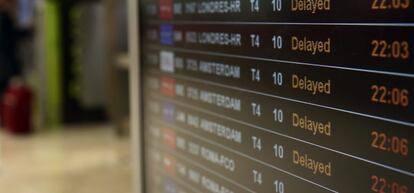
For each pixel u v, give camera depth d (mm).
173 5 796
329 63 501
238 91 657
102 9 3072
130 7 929
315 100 524
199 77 747
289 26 553
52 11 3096
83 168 2180
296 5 540
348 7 473
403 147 432
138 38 913
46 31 3107
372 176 464
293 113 560
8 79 3418
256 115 626
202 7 719
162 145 880
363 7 457
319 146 525
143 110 932
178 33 791
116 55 2811
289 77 560
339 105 493
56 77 3133
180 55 792
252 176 646
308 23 524
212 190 744
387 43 437
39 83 3139
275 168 600
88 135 2848
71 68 3148
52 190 1912
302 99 543
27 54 3445
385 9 436
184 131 807
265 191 622
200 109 754
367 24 454
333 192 512
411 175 428
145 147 940
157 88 876
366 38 457
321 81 514
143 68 915
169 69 830
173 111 833
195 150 781
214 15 692
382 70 444
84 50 3137
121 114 2795
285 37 561
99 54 3133
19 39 3473
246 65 635
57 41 3115
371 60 453
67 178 2051
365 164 470
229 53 667
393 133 440
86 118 3168
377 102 451
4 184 1976
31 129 2934
